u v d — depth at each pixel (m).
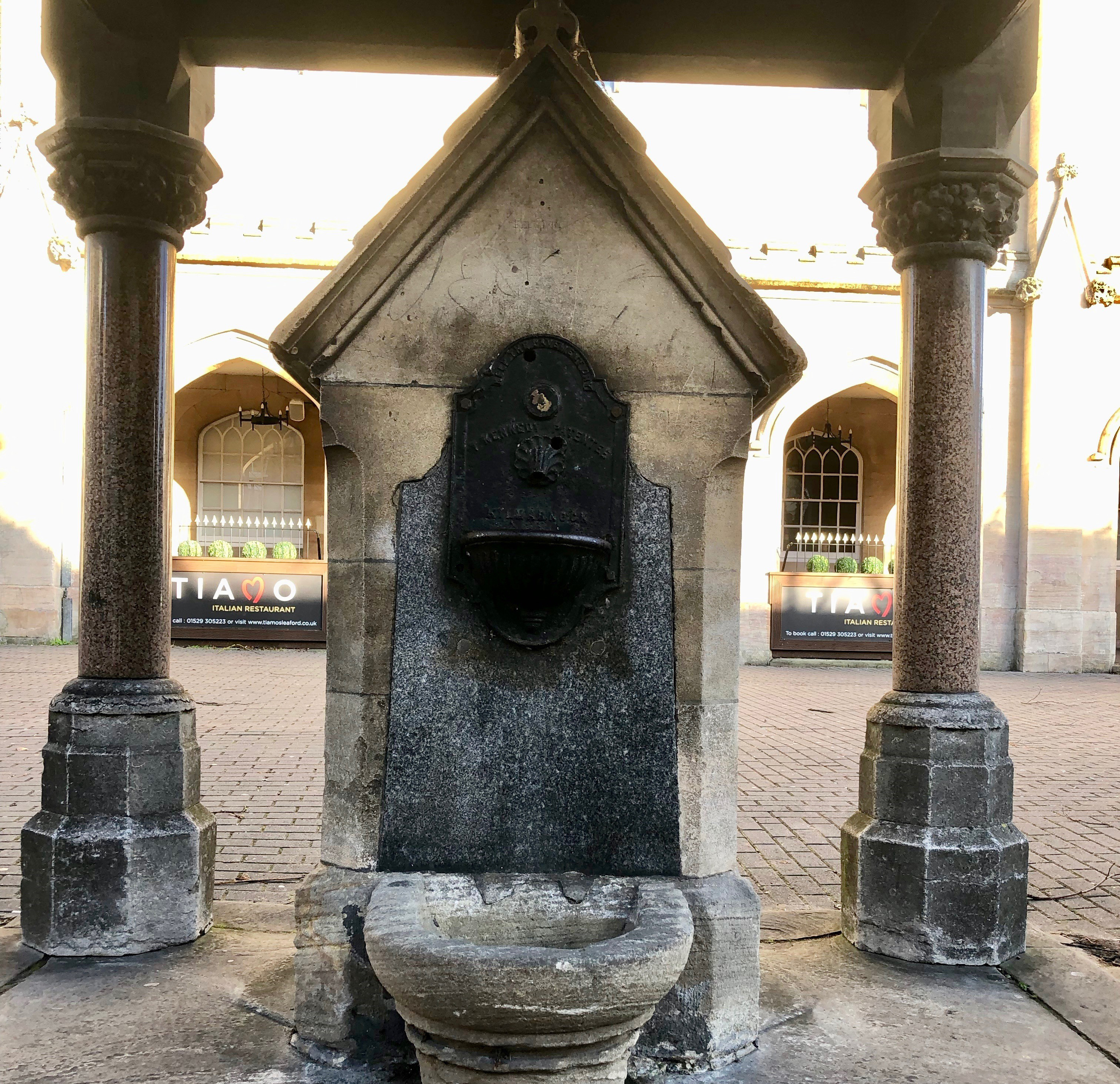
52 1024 2.69
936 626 3.48
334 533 2.73
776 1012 2.87
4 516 14.72
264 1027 2.70
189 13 3.41
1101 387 15.73
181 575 15.66
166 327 3.50
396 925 2.14
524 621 2.65
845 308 15.72
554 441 2.68
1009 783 3.43
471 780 2.67
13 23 14.71
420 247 2.67
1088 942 3.84
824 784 6.78
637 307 2.70
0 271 14.67
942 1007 2.91
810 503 19.78
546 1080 2.02
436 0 3.45
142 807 3.29
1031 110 16.00
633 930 2.15
